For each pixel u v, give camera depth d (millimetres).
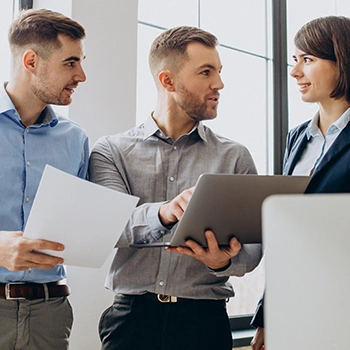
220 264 1436
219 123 3109
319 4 3629
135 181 1627
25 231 1208
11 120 1526
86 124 2264
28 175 1514
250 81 3266
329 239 441
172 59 1619
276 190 1267
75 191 1153
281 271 458
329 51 1627
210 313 1532
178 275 1528
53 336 1479
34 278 1465
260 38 3330
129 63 2410
